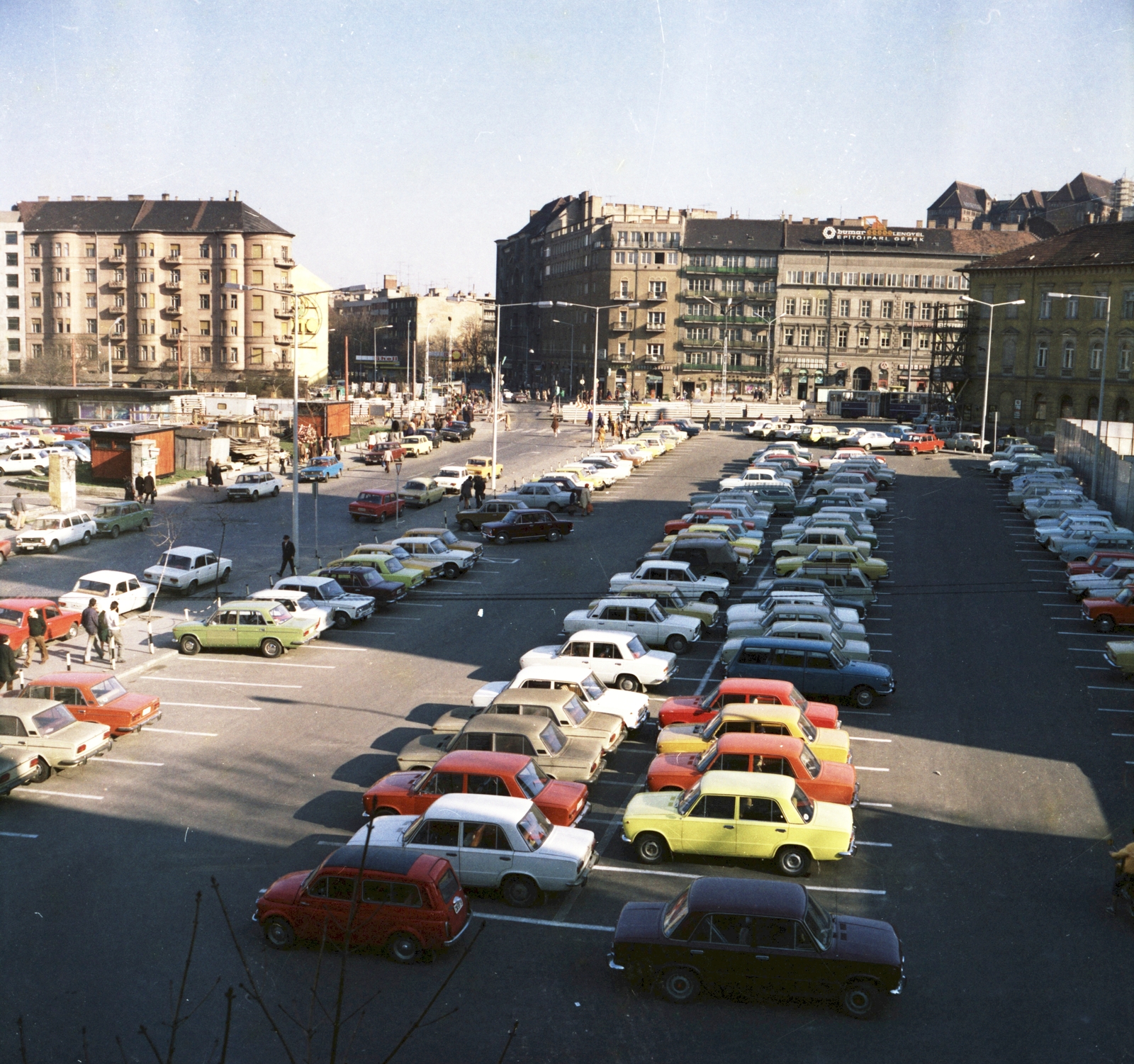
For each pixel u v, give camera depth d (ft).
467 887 61.41
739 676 94.07
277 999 51.55
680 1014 50.11
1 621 105.19
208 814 72.28
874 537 159.22
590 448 281.74
